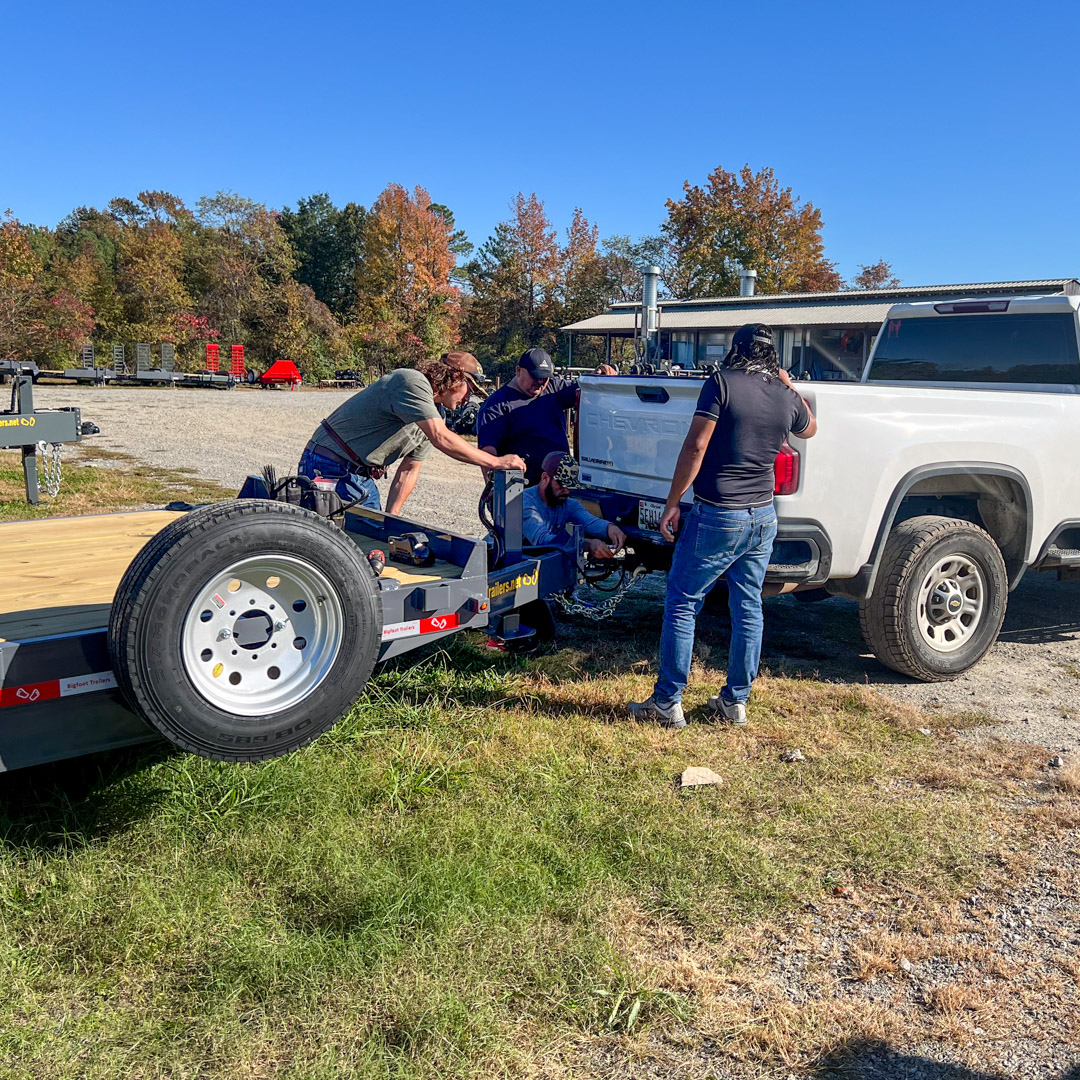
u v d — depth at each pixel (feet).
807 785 11.13
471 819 9.73
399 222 207.41
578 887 8.68
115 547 13.35
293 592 8.92
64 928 7.82
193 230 232.12
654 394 15.19
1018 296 18.01
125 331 191.01
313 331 196.54
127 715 8.72
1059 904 8.83
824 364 80.79
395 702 13.02
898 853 9.56
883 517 14.16
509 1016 7.07
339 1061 6.51
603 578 15.26
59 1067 6.40
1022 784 11.38
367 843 9.24
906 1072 6.71
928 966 7.92
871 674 15.58
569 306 191.31
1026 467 15.57
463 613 11.32
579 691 13.98
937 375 19.48
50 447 43.78
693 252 154.20
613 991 7.37
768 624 18.61
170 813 9.51
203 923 7.95
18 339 160.86
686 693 14.17
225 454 49.14
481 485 38.45
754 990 7.55
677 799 10.61
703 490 12.26
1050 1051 6.94
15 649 7.88
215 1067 6.49
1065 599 21.22
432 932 7.88
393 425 14.69
